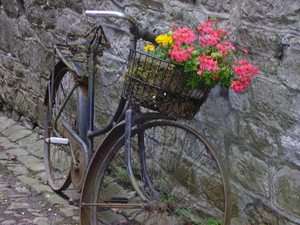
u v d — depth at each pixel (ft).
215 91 9.36
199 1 9.44
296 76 7.66
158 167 11.09
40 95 15.70
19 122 17.34
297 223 7.93
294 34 7.66
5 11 17.21
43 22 14.99
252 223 8.86
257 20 8.26
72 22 13.64
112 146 9.07
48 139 10.61
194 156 10.11
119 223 9.97
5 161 13.65
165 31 10.32
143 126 8.87
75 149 10.35
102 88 12.75
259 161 8.57
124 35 11.68
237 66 7.84
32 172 12.85
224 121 9.24
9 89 17.67
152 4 10.64
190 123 10.15
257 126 8.50
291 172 7.95
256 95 8.42
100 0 12.40
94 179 9.12
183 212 10.18
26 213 10.29
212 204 9.71
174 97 7.77
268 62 8.16
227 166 9.36
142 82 7.59
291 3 7.59
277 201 8.28
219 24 9.04
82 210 9.04
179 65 7.52
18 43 16.66
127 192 11.49
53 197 11.18
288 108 7.84
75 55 11.64
